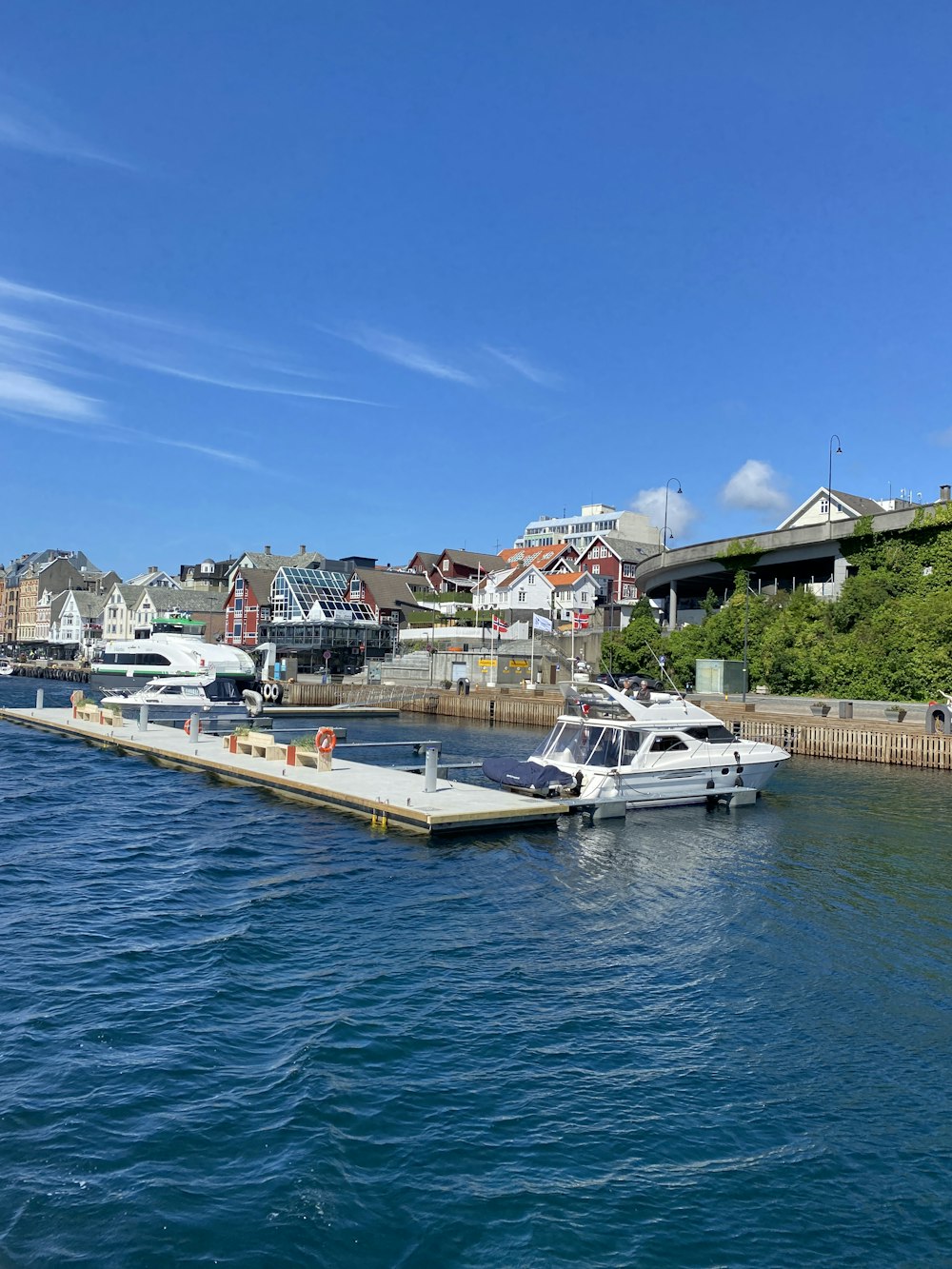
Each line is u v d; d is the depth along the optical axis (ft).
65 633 430.20
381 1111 27.99
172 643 180.34
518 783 74.64
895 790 94.53
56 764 102.53
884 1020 36.27
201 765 95.20
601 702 81.05
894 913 50.44
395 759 116.57
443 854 62.18
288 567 319.27
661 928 47.26
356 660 265.34
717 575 225.15
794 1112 29.07
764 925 48.01
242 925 45.52
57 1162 24.75
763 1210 24.02
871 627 157.48
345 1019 34.42
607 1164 25.76
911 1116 29.07
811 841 69.00
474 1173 25.07
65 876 54.54
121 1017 34.17
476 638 259.80
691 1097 29.76
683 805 79.66
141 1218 22.52
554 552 349.41
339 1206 23.25
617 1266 21.67
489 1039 33.40
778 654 165.58
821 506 236.02
